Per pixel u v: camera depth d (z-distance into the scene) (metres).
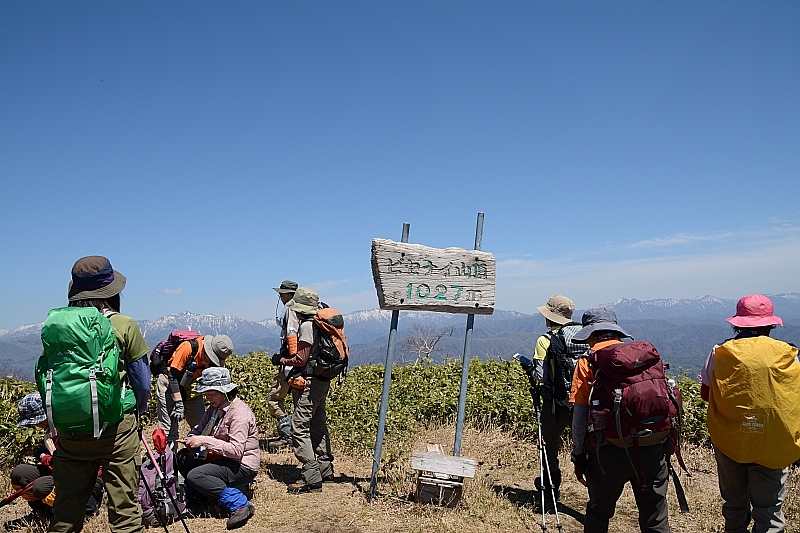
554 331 5.97
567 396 5.61
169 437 6.98
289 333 7.34
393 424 9.02
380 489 6.33
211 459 5.70
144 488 5.37
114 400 3.75
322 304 6.72
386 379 6.19
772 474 4.25
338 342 6.42
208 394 5.89
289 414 8.83
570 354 5.62
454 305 6.13
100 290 4.06
